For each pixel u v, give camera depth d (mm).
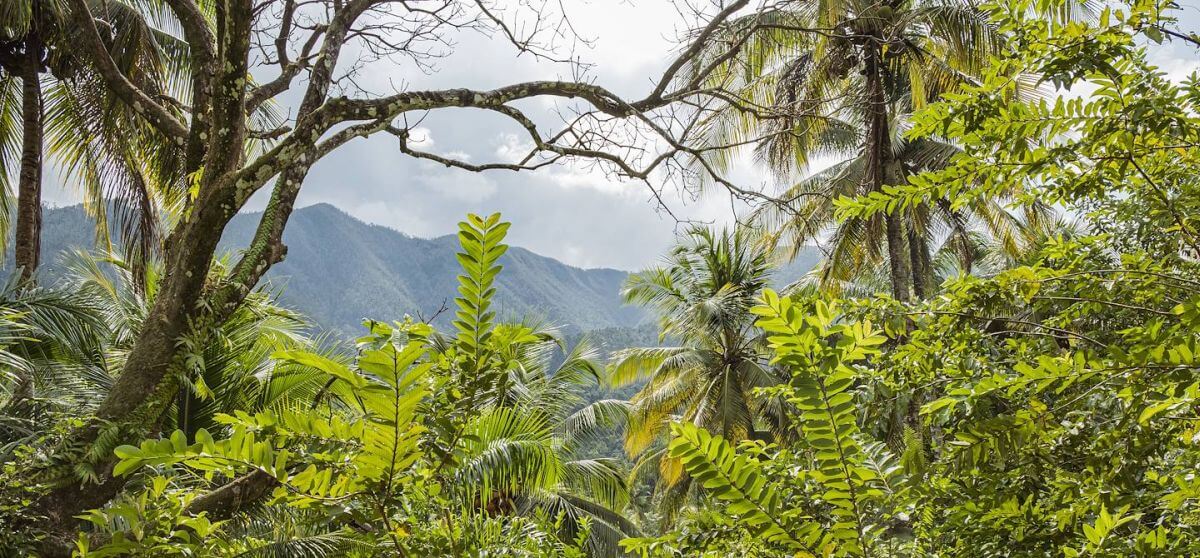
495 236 1776
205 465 1545
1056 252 2693
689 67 10625
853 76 11367
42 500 4918
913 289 12547
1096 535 1694
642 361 16766
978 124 2051
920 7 11047
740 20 10242
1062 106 1974
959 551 2258
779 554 1899
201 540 2031
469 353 1863
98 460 5168
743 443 2268
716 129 13469
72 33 9367
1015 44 2045
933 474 2066
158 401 5598
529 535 3424
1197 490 1663
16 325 6047
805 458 2105
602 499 12461
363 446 1718
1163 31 1814
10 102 11273
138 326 9258
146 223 10805
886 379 2482
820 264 16062
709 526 2346
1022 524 2143
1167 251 2734
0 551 4504
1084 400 1834
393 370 1587
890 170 11461
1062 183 2186
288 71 7664
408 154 7453
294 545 5383
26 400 6391
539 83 7375
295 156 5949
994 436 1734
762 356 15594
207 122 6641
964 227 16875
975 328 2514
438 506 2260
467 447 2008
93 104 10422
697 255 16609
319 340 9078
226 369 8195
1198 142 1897
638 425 15977
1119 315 2430
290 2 7668
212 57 6719
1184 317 1664
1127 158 2004
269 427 1697
